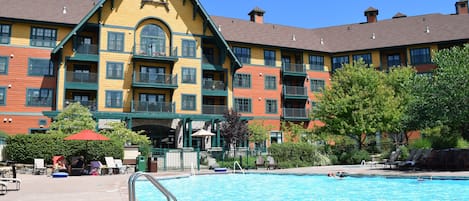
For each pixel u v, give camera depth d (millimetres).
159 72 36781
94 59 34125
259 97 41875
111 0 35438
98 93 33844
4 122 31828
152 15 36750
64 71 33125
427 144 22484
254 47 42562
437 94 18781
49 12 35000
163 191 5355
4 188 13031
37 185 14242
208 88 38188
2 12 32750
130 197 5184
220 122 35875
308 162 25844
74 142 22422
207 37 38438
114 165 21047
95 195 11273
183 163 25422
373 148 31531
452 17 44938
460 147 21375
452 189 13508
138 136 27906
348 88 31234
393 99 30453
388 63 44656
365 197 12336
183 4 38156
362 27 48562
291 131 39625
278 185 16328
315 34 49312
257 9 47844
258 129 36250
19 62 32969
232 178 19438
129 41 35625
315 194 13297
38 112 32875
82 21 32969
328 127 30781
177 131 35562
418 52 42875
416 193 12883
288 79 44500
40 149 21703
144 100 35719
